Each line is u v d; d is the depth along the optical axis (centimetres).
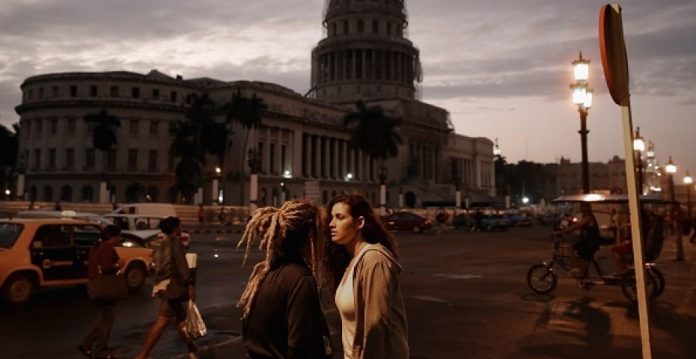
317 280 341
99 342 779
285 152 9738
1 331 948
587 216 1320
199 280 1578
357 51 12381
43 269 1227
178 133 7938
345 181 10806
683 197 7050
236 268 1867
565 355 792
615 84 377
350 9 12419
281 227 320
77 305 1203
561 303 1216
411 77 12744
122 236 1606
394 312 319
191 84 9100
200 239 3481
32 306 1189
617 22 390
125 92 8644
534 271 1357
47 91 8850
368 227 346
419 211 7331
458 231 5234
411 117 11831
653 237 1302
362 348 312
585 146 1928
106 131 7956
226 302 1228
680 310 1136
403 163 11712
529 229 5822
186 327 766
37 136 8988
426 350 819
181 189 7950
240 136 8862
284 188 8600
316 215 338
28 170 9044
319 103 10475
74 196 8562
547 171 17938
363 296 312
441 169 13138
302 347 289
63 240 1272
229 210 5862
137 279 1405
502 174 17625
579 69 1780
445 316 1072
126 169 8581
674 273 1780
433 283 1537
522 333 928
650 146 4953
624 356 786
